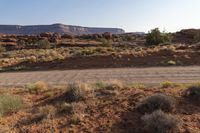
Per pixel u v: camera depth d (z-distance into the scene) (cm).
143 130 821
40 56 3747
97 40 11625
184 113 926
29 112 1072
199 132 797
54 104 1138
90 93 1198
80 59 3014
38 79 2170
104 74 2223
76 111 1011
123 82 1772
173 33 10656
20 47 8850
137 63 2800
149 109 944
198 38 6744
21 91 1501
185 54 2944
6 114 1066
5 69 2984
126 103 1040
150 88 1258
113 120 912
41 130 878
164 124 809
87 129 868
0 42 10856
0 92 1507
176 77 1902
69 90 1223
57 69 2797
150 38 5788
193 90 1086
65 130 871
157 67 2522
